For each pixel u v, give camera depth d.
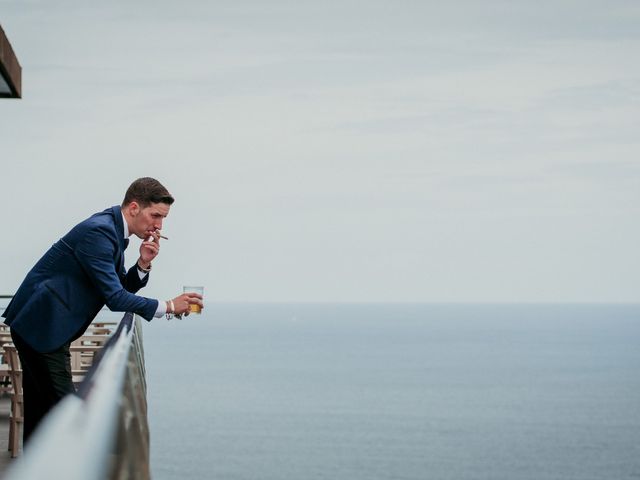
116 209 4.64
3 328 9.26
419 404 165.25
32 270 4.54
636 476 104.12
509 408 159.75
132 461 2.36
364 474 108.69
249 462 115.38
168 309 4.57
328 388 189.25
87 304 4.51
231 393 180.88
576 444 124.75
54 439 1.14
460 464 113.62
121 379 2.19
